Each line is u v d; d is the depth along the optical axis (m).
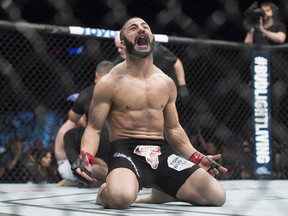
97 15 6.80
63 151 5.85
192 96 7.22
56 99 6.73
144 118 3.63
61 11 6.34
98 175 5.22
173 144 3.83
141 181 3.57
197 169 3.61
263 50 6.77
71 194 4.71
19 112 6.65
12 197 4.37
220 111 7.36
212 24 7.34
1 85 6.44
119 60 5.35
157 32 7.08
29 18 6.73
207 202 3.59
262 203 3.86
